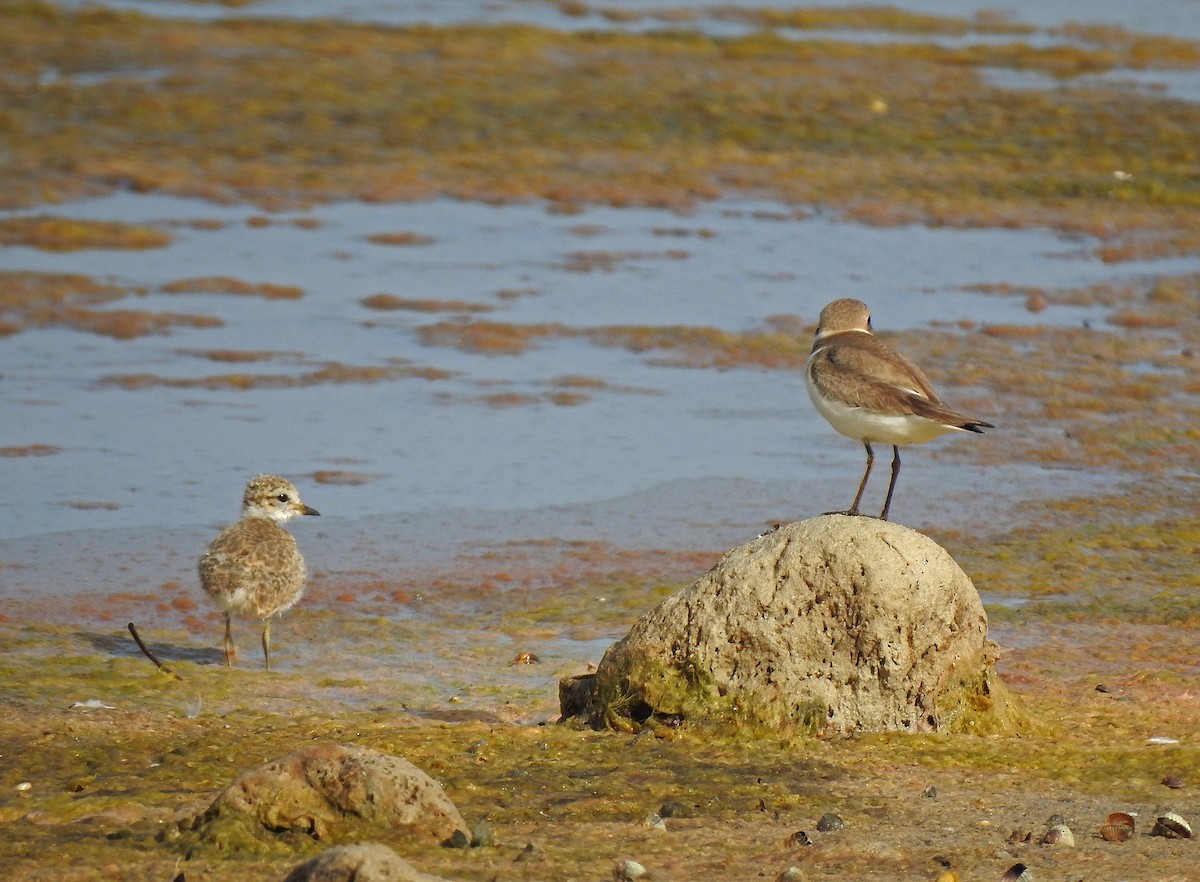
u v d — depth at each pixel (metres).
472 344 20.88
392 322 21.64
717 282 23.83
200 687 11.35
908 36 43.56
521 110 32.84
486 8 44.66
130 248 24.30
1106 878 7.54
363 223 26.20
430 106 32.66
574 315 22.12
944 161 31.02
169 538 14.74
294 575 12.12
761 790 9.00
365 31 39.03
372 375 19.61
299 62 35.38
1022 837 8.24
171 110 31.39
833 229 26.89
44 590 13.45
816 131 32.53
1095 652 12.32
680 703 10.09
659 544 14.92
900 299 23.14
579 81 35.09
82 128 29.95
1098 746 10.10
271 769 8.01
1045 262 25.33
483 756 9.57
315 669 11.95
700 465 17.06
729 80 35.94
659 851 7.96
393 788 7.99
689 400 19.22
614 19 43.84
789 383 19.98
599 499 16.03
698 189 28.83
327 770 8.01
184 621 13.01
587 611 13.36
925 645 10.09
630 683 10.22
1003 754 9.80
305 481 16.27
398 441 17.52
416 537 14.95
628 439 17.81
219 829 7.74
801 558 10.10
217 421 17.92
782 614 10.05
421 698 11.28
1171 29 46.00
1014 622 13.04
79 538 14.62
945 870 7.69
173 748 9.64
